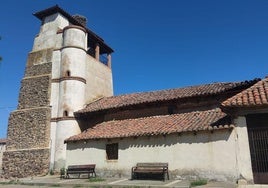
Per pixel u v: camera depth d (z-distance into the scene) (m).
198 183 13.23
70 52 24.75
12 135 23.95
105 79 28.98
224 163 13.93
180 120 17.27
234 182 13.39
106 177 17.53
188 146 15.26
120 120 21.06
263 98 13.13
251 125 13.44
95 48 28.72
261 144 13.07
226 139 14.14
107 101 24.30
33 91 24.75
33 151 22.55
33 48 26.86
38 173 21.81
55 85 24.38
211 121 15.55
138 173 16.34
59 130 22.69
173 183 13.74
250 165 13.05
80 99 24.02
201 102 19.17
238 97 14.00
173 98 19.45
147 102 20.27
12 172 22.80
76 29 25.58
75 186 15.04
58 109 23.52
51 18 27.02
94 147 18.64
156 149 16.23
